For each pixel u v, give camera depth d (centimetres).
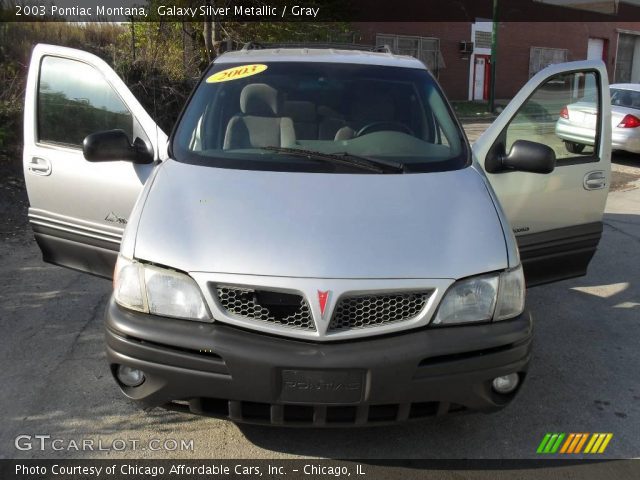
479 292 267
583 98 413
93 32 1193
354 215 284
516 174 391
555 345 425
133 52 998
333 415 263
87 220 387
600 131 419
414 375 255
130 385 276
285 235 270
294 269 257
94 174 377
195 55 1114
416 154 348
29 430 313
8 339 405
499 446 312
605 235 698
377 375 251
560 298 512
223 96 376
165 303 263
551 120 404
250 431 319
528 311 287
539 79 393
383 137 359
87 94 391
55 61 403
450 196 306
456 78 2831
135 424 321
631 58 3838
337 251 263
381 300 258
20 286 490
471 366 261
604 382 377
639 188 969
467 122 1830
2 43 974
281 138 355
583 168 413
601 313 482
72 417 325
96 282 504
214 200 292
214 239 270
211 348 253
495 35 2214
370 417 265
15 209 682
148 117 371
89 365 375
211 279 258
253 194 297
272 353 250
